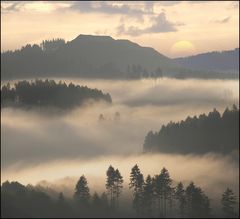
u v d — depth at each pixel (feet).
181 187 596.29
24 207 539.70
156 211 596.70
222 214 593.83
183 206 579.89
